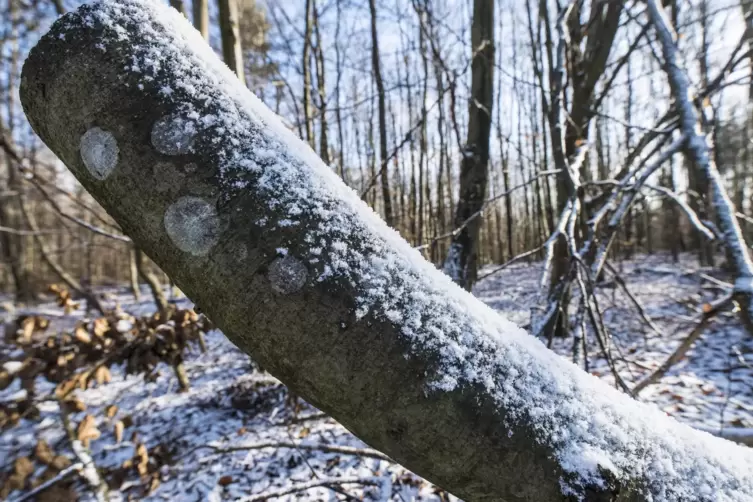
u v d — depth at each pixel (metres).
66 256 12.91
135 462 3.46
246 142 0.50
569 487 0.49
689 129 1.70
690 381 4.39
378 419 0.49
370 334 0.48
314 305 0.47
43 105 0.51
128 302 12.52
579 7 3.26
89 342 2.96
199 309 0.54
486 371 0.50
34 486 2.49
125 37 0.50
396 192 7.43
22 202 7.38
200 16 4.20
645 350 5.08
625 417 0.56
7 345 2.74
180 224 0.48
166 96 0.49
